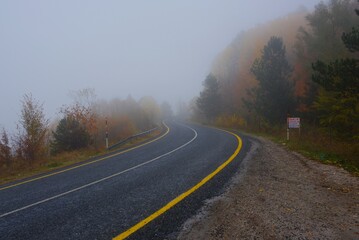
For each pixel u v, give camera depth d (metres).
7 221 5.85
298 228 4.69
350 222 4.88
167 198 6.62
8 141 16.77
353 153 11.06
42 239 4.85
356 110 15.34
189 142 18.61
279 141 17.39
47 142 18.83
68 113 20.98
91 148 19.19
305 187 7.08
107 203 6.56
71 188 8.34
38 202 7.12
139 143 21.22
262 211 5.52
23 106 17.41
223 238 4.45
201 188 7.28
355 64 11.45
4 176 13.41
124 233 4.83
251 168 9.48
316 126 20.58
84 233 4.95
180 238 4.53
